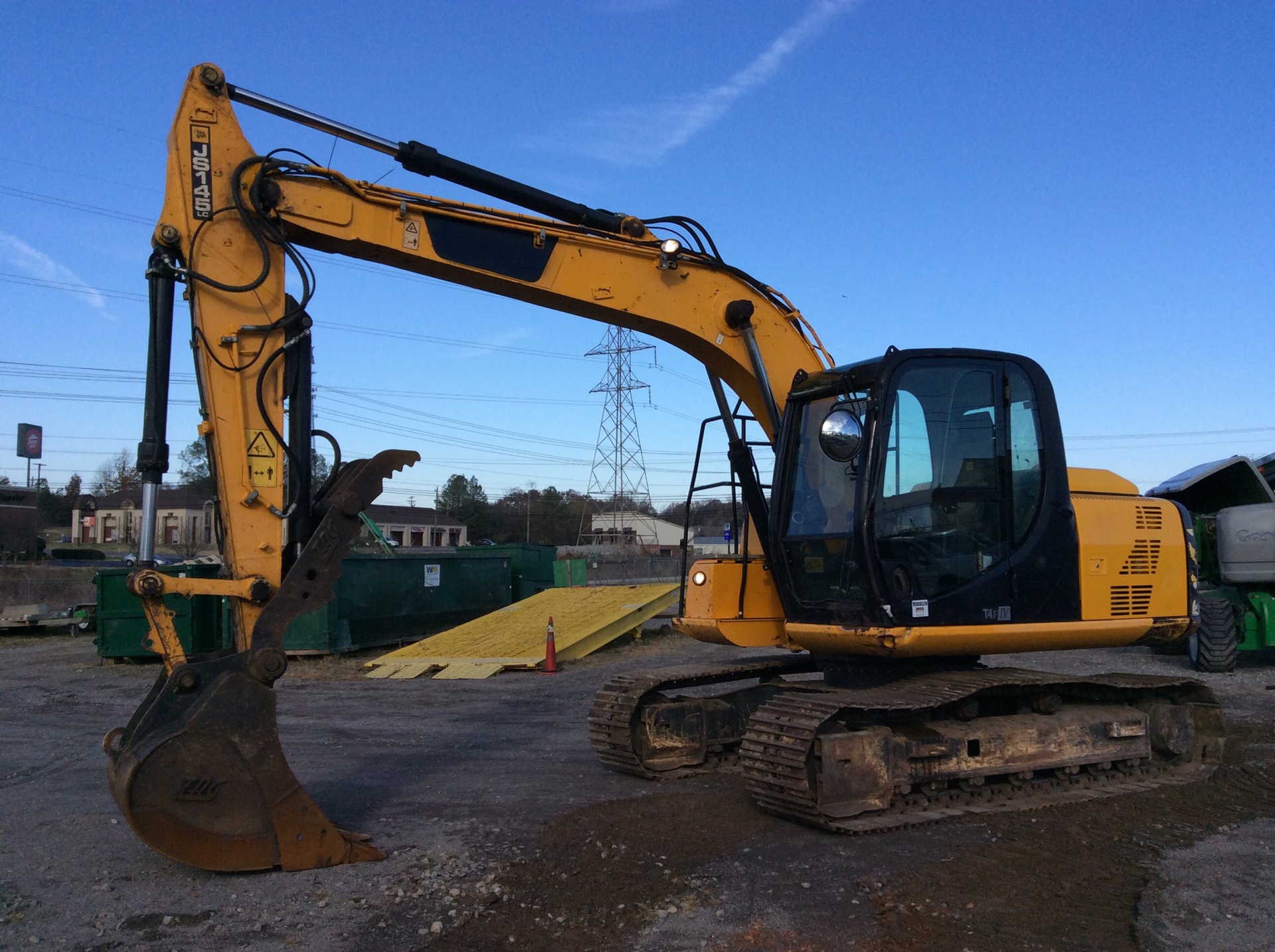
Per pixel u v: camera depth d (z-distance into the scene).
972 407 6.64
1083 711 7.14
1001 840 5.81
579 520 79.50
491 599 20.34
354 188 5.80
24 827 6.32
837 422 6.23
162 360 5.28
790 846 5.68
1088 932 4.43
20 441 47.59
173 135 5.41
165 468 5.23
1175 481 14.48
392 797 6.91
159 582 4.97
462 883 5.04
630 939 4.37
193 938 4.39
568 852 5.54
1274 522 12.75
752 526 7.41
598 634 16.23
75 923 4.59
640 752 7.50
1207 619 12.88
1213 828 6.09
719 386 7.42
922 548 6.33
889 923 4.52
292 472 5.43
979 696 6.71
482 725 10.02
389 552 21.44
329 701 11.73
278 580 5.30
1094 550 6.92
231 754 4.99
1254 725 9.39
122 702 12.22
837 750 5.88
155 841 4.79
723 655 16.42
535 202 6.37
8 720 10.88
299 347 5.49
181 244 5.35
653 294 6.83
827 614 6.64
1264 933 4.42
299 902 4.79
